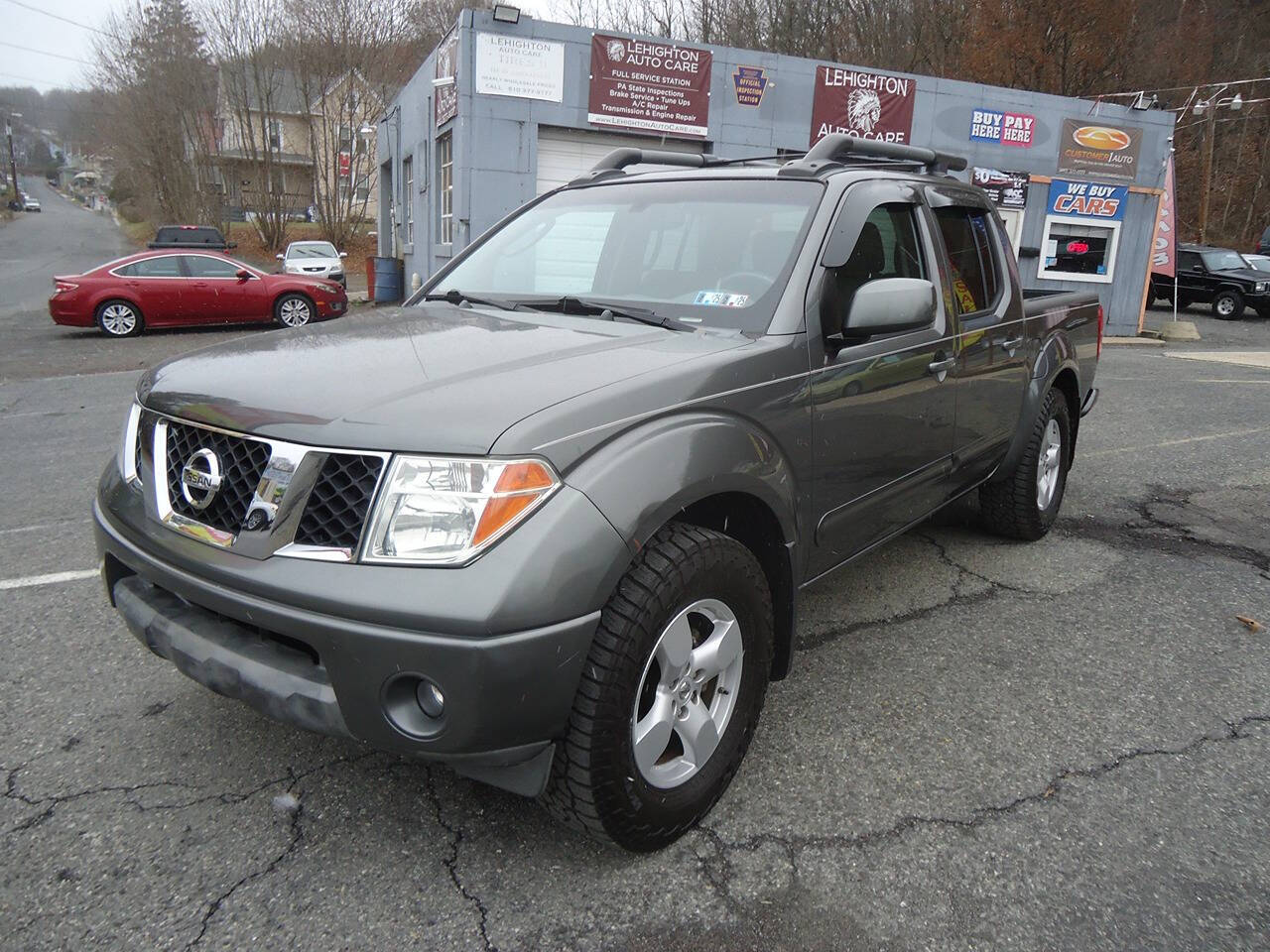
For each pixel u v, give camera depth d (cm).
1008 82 2792
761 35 3378
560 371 225
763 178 325
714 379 238
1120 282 1853
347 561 191
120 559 236
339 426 198
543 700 191
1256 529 527
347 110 3484
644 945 203
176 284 1580
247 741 279
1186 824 251
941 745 288
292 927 204
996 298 413
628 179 362
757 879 224
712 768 242
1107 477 639
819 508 283
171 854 228
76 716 293
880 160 387
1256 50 3888
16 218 6994
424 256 1836
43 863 223
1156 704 318
